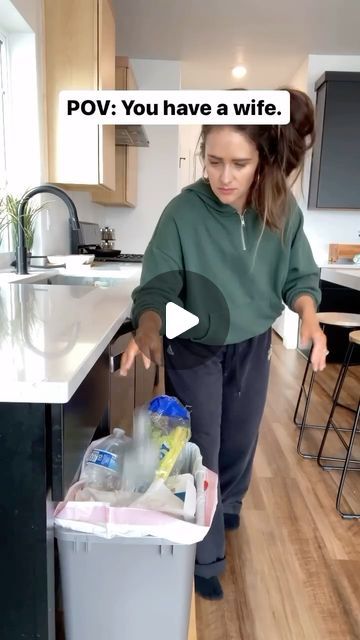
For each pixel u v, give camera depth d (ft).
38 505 2.21
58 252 9.26
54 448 2.22
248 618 4.34
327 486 6.71
